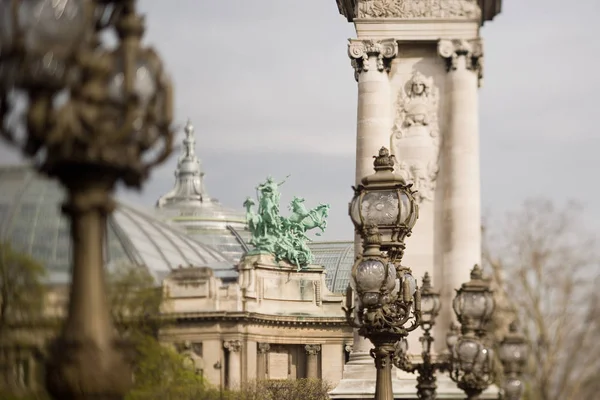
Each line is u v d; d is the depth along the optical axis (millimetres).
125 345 23297
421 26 88938
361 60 88750
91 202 22938
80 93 22188
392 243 49500
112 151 22516
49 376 22719
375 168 50531
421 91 89000
